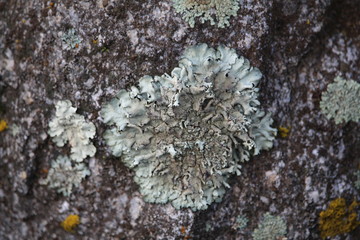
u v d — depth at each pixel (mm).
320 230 382
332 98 375
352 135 381
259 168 372
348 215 385
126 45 356
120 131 357
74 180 373
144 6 355
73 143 366
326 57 376
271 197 374
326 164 376
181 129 354
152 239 369
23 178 379
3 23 373
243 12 358
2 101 381
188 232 366
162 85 353
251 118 359
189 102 352
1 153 386
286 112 372
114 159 367
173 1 355
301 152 374
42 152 374
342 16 382
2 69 375
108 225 375
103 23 355
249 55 359
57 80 362
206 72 351
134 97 353
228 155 359
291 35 369
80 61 359
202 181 358
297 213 377
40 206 386
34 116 370
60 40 358
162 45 356
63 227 384
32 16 362
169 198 364
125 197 371
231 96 354
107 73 358
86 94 361
